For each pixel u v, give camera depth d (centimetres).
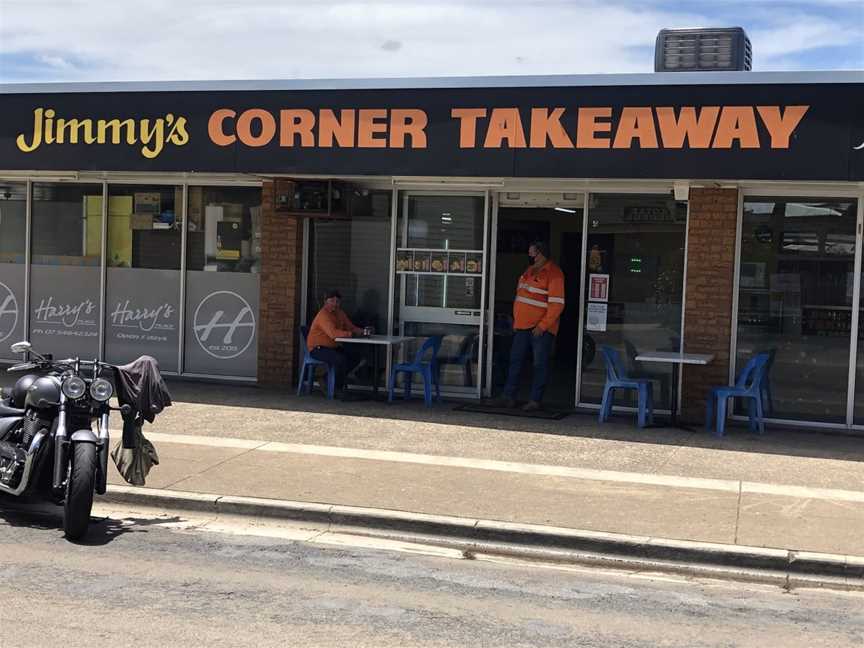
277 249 1334
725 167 997
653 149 1018
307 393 1298
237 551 685
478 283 1288
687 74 1003
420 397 1301
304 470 889
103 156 1192
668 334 1197
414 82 1088
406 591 605
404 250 1311
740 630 554
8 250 1462
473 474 887
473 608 575
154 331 1408
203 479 848
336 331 1237
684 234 1185
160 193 1395
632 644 521
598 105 1032
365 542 726
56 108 1203
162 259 1401
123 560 648
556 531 719
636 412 1213
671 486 857
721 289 1159
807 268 1145
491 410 1210
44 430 708
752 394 1097
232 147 1151
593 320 1227
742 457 984
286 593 590
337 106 1115
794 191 1143
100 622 521
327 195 1284
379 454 961
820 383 1145
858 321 1130
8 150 1222
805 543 702
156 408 750
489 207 1276
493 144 1066
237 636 508
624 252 1211
